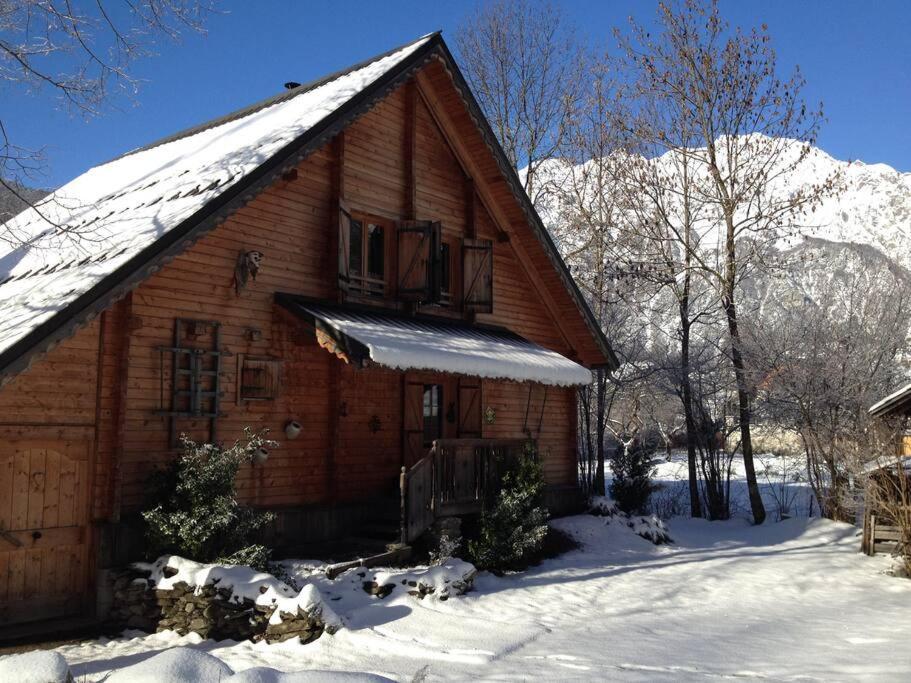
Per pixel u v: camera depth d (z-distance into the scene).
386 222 17.75
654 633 11.38
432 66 18.08
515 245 20.70
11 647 10.68
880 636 11.10
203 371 13.59
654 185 27.70
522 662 9.63
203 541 11.64
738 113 26.16
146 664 5.14
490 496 16.33
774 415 25.44
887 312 27.11
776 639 10.99
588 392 27.59
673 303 30.88
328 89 17.80
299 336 15.03
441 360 14.74
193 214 12.18
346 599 12.15
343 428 16.25
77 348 12.06
